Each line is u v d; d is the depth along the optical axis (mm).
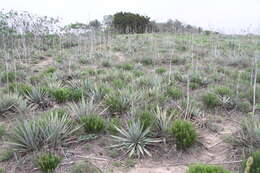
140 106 4270
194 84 6105
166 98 4738
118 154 2961
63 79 6621
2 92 5109
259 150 2586
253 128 3057
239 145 3064
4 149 2998
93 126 3348
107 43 14781
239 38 17406
